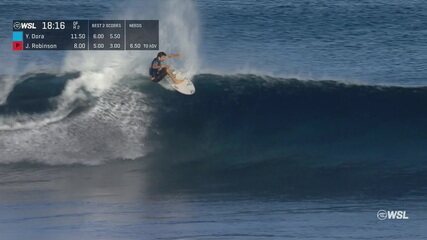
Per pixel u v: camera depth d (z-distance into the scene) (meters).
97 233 62.81
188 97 87.12
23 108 83.50
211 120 86.50
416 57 130.38
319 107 89.50
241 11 154.38
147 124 84.25
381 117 89.44
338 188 75.69
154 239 61.44
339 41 138.88
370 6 161.50
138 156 82.25
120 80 87.25
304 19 151.38
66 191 73.69
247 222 65.56
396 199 72.50
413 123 89.19
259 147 86.00
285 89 90.12
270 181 77.94
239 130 86.69
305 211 68.62
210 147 84.94
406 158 85.19
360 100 90.50
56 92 85.88
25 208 69.12
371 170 81.56
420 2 165.50
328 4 162.00
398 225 65.38
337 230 64.00
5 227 64.38
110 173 79.06
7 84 87.25
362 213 68.25
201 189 75.06
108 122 83.06
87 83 85.88
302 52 130.62
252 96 89.19
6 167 79.19
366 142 87.69
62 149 81.00
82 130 82.06
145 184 76.06
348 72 121.12
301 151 85.81
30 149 80.62
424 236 62.97
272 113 88.50
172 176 78.81
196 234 62.59
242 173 80.25
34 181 76.44
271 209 69.06
